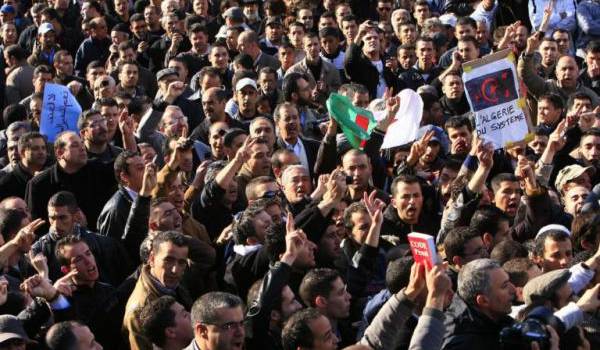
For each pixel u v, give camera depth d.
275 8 41.00
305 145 26.64
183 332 16.52
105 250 20.81
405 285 17.16
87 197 24.50
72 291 18.92
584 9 37.81
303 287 17.44
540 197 22.16
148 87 35.53
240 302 15.94
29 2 47.84
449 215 21.28
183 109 30.97
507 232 20.72
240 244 19.59
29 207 24.38
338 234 21.09
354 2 42.03
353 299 18.94
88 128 25.53
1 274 19.42
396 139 26.16
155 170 20.88
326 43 35.22
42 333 17.08
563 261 19.17
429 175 25.00
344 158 23.16
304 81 29.39
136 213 20.91
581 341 15.91
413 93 26.36
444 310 16.08
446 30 38.25
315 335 15.57
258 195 21.98
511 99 24.06
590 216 20.61
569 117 26.83
